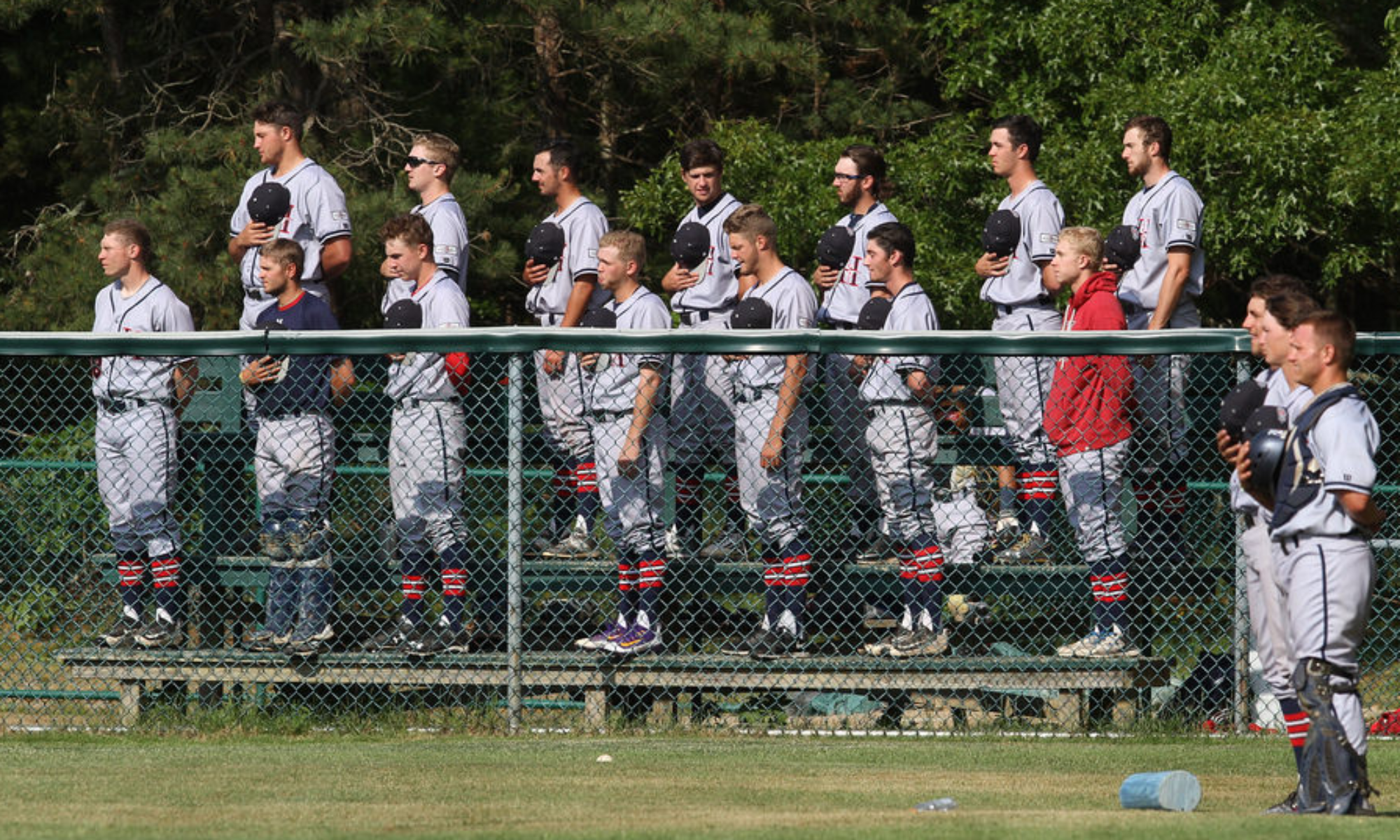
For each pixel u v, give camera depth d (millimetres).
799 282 30719
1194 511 29391
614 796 21484
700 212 33500
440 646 29188
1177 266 31188
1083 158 57188
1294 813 19859
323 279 33562
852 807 20656
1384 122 56312
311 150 63281
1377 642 31234
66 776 23219
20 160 72812
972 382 29969
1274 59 58719
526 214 68125
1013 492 30672
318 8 67688
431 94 71250
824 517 30891
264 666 29359
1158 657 28766
